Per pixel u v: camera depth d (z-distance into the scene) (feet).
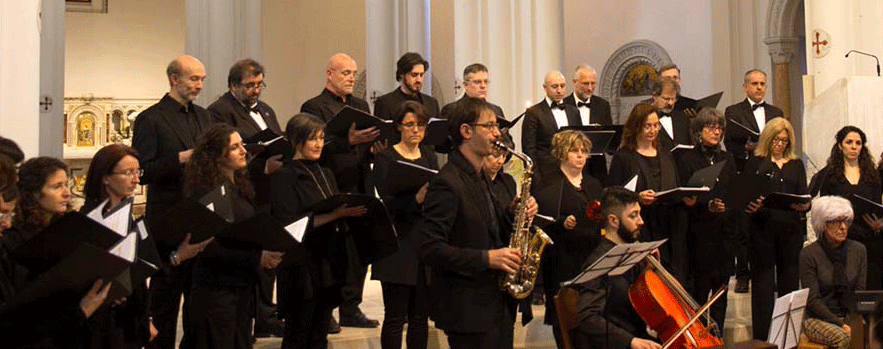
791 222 26.09
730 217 25.86
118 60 60.23
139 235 15.67
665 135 28.37
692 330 18.65
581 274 17.44
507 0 33.81
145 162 21.02
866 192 26.48
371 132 22.49
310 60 65.77
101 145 57.82
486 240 17.10
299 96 65.46
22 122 18.86
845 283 24.67
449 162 17.34
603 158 26.63
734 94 53.93
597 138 25.30
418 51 42.39
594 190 23.53
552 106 28.73
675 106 29.27
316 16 65.92
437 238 16.70
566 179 23.52
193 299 18.70
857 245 25.03
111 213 15.52
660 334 18.80
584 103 29.84
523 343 26.99
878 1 30.76
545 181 27.48
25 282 14.28
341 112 22.04
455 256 16.49
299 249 18.97
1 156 13.62
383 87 42.11
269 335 24.30
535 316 27.17
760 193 24.43
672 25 57.47
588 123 29.78
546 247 23.20
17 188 14.28
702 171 23.76
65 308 13.69
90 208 16.62
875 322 17.44
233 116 23.97
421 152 23.81
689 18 56.29
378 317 27.17
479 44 33.88
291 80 65.21
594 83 29.86
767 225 26.05
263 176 22.24
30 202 14.83
